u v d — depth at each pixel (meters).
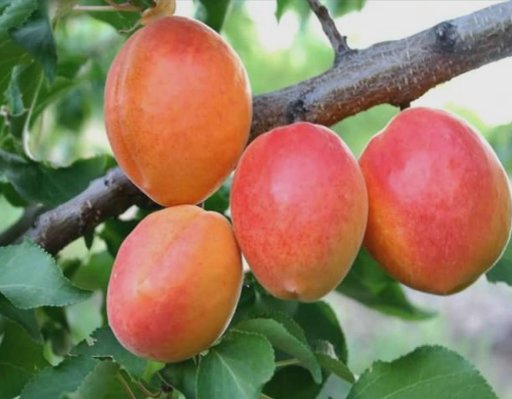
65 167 0.67
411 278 0.55
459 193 0.54
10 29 0.56
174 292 0.53
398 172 0.54
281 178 0.53
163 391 0.57
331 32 0.59
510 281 0.63
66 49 0.73
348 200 0.53
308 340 0.65
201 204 0.57
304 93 0.58
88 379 0.55
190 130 0.54
